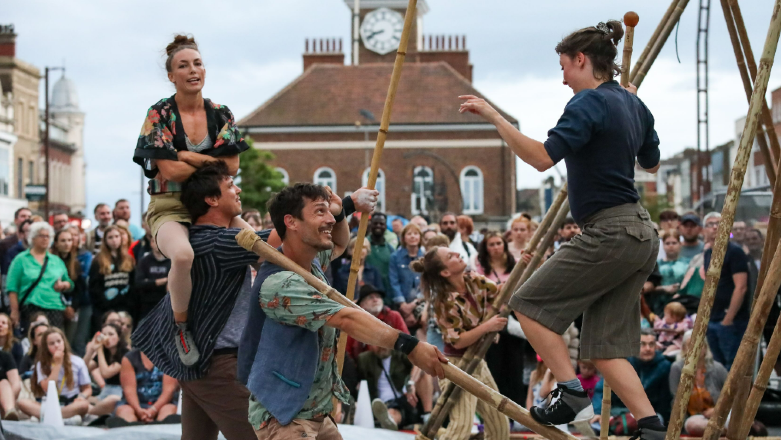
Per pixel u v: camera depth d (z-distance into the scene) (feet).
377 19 201.36
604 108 13.87
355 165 176.86
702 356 26.61
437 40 193.06
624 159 14.05
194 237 16.07
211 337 15.88
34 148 185.88
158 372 30.17
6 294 36.29
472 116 176.14
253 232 14.14
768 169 18.39
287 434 13.55
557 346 14.20
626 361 14.39
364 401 27.86
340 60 188.85
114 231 35.53
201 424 17.15
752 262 29.50
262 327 13.96
